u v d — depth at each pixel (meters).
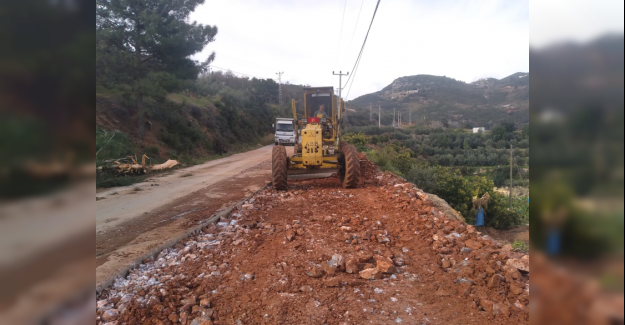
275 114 55.09
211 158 25.00
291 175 9.86
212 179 12.88
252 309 3.29
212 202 8.53
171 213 7.50
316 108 11.66
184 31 19.17
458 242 5.01
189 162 20.31
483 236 5.34
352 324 3.03
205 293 3.62
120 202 8.88
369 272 3.94
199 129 27.95
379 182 10.74
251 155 25.52
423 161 35.12
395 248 4.89
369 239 5.23
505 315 3.07
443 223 5.84
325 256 4.52
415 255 4.63
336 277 3.94
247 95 53.19
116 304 3.39
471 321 3.04
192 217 7.02
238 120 39.84
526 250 4.49
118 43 18.27
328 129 11.12
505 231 17.39
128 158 15.95
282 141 31.41
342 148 10.56
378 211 6.88
